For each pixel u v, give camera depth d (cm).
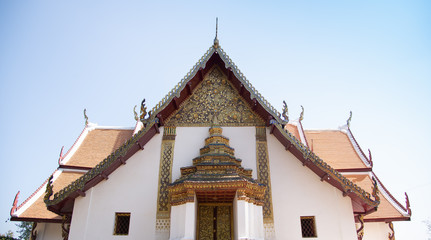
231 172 1123
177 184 1096
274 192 1216
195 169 1186
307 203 1191
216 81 1430
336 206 1179
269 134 1334
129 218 1170
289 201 1198
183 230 1012
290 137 1192
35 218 1268
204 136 1316
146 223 1145
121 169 1224
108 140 1766
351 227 1138
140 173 1227
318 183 1223
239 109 1377
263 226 1151
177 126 1336
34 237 1322
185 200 1055
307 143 1709
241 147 1302
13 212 1238
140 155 1262
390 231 1389
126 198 1176
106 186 1188
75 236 1088
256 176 1246
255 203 1116
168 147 1291
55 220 1280
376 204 1082
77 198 1144
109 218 1138
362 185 1512
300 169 1253
